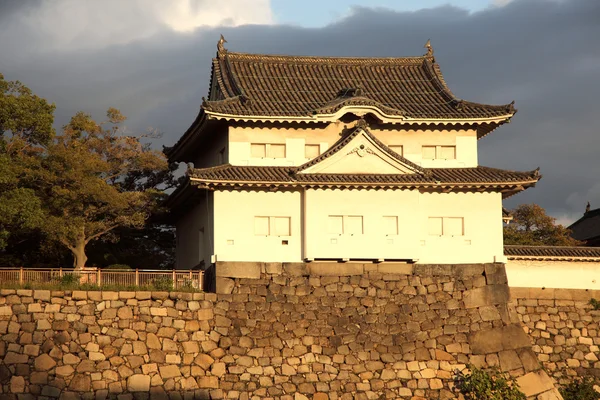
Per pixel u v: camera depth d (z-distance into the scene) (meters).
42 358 48.12
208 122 55.31
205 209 55.72
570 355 55.50
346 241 53.19
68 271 51.00
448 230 55.12
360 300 52.78
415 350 52.38
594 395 54.25
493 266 54.75
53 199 55.94
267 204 53.47
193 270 53.72
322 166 53.56
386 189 53.94
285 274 52.66
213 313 51.00
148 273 51.84
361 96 55.88
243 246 52.81
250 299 51.72
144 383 48.88
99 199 56.22
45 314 48.81
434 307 53.41
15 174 54.03
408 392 51.44
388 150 53.88
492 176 55.03
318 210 53.31
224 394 49.66
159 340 49.78
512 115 56.34
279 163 55.06
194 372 49.69
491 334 53.41
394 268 53.75
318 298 52.47
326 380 50.91
